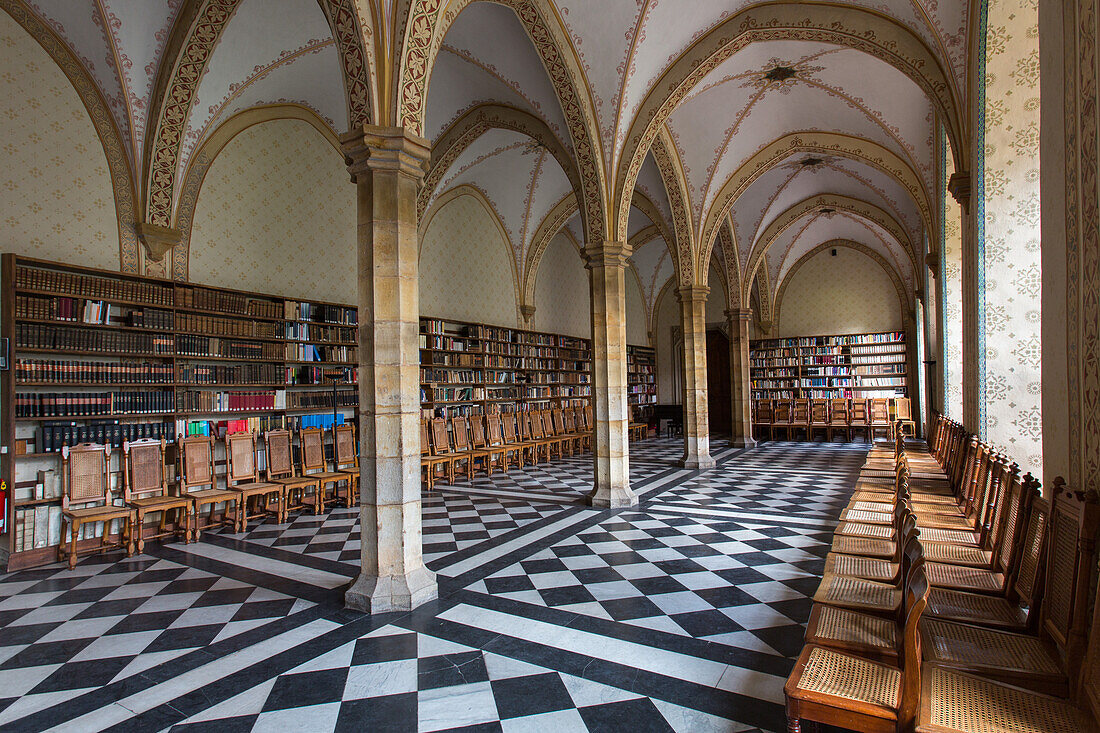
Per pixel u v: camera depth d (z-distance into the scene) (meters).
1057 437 2.90
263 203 8.70
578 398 16.75
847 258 19.39
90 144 6.95
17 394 6.06
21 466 6.10
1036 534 2.92
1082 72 2.37
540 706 3.02
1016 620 2.82
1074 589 2.23
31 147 6.45
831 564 3.63
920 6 5.96
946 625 2.75
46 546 6.06
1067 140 2.57
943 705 2.05
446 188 11.90
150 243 7.34
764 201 14.50
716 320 21.84
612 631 3.95
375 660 3.59
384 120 4.63
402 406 4.61
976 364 5.80
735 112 10.41
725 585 4.84
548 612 4.32
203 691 3.26
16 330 6.00
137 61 6.90
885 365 18.47
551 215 14.59
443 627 4.08
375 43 4.56
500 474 11.20
